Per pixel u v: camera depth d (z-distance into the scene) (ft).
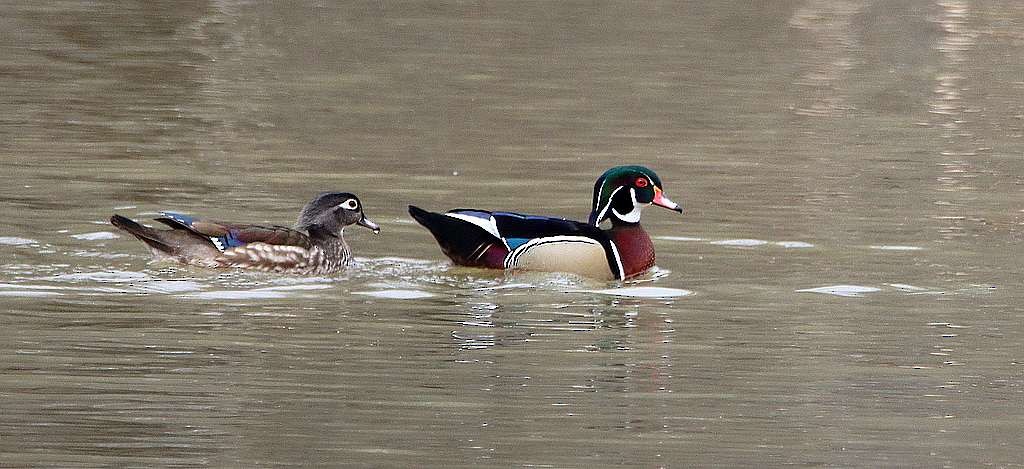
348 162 76.28
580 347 45.55
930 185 73.56
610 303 51.44
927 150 83.30
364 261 57.00
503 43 120.78
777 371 43.45
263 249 54.24
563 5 141.90
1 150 76.18
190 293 50.57
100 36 118.83
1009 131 90.12
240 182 70.74
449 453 35.91
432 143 82.07
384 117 89.92
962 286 54.19
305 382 41.24
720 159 79.15
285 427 37.58
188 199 66.64
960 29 131.95
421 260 57.62
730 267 57.06
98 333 45.44
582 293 52.90
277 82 101.65
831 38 127.03
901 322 49.21
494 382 41.70
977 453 36.68
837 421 39.01
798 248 59.93
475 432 37.52
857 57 118.42
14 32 119.34
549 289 53.52
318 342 45.24
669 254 59.00
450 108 93.45
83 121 85.66
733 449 36.73
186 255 54.08
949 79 109.40
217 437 36.65
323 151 79.10
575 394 40.81
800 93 102.37
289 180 71.51
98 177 70.44
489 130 86.38
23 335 44.96
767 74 109.70
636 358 44.47
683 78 106.93
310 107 92.68
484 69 108.88
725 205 67.77
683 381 42.29
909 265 57.36
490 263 56.03
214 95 96.02
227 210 64.85
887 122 92.22
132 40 117.50
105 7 133.28
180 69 105.70
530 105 94.94
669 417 39.04
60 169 72.08
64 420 37.65
